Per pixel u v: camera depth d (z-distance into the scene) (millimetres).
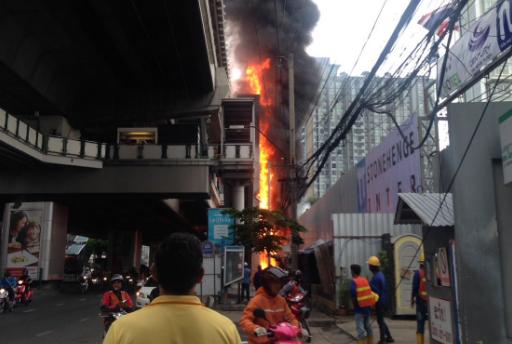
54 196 35312
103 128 41125
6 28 26391
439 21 8812
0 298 20750
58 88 35156
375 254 17609
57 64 33000
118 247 62094
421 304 10125
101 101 39531
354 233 17734
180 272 2311
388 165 21891
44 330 15039
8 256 35688
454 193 8078
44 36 29016
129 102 39781
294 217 20906
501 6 8945
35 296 31562
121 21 28531
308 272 22844
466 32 10461
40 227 36031
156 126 41219
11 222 36156
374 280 10930
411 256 15695
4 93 33281
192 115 40375
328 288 18781
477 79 9070
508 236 7910
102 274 43344
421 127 17391
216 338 2240
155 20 29047
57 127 37000
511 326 7668
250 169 35469
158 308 2266
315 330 14453
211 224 22516
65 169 34156
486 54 9508
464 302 7754
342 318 16500
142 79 37594
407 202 9211
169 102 39938
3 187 33844
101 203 41062
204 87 39094
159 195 35406
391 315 15688
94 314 20219
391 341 11039
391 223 17812
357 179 28188
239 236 21688
